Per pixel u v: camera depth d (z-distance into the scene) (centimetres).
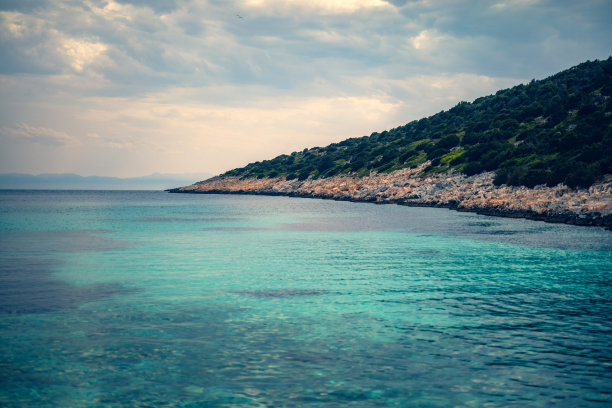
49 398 1291
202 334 1786
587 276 2912
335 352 1609
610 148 7481
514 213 7131
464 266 3281
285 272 3075
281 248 4297
